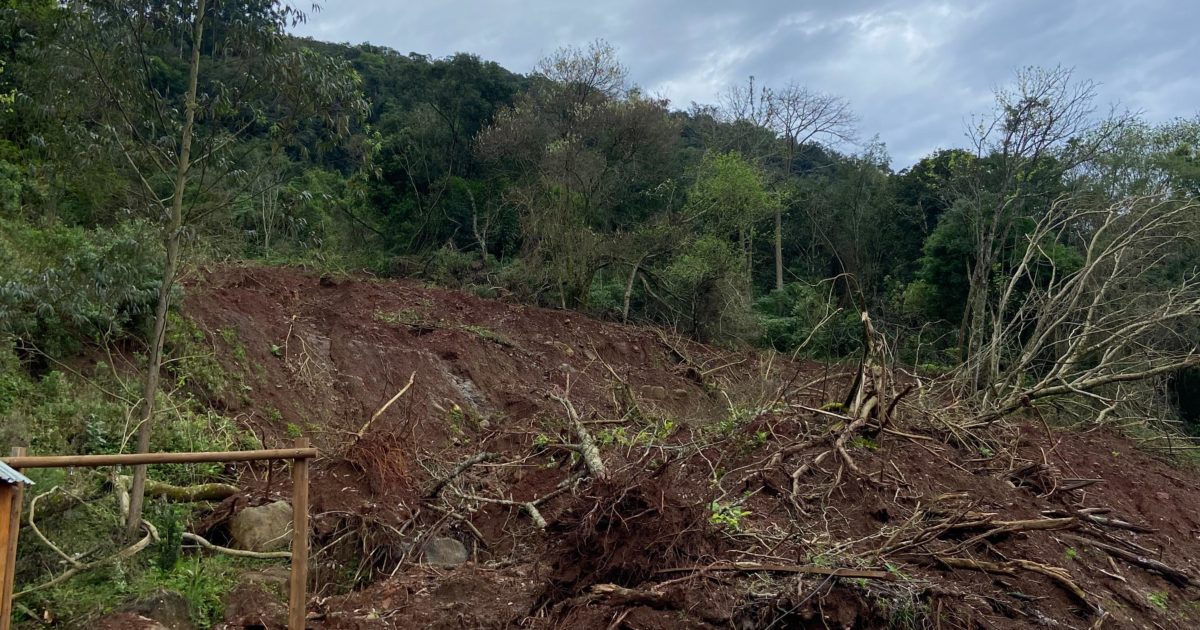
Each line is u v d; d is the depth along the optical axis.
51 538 5.75
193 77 6.50
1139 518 9.10
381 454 8.27
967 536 6.92
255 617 5.44
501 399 14.50
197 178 7.05
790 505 7.17
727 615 5.43
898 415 9.59
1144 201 15.85
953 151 26.56
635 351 19.31
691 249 23.30
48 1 9.60
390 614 5.83
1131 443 13.56
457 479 8.73
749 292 25.33
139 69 6.45
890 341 23.19
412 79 34.44
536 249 22.52
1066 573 6.57
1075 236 22.70
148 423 6.34
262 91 6.70
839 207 36.66
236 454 4.18
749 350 21.94
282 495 7.68
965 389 14.50
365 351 13.59
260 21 6.55
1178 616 7.00
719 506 6.76
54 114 6.43
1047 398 13.16
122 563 5.68
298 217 7.24
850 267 34.38
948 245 24.59
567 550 6.07
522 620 5.77
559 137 27.42
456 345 15.24
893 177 37.41
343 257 21.69
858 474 7.57
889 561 6.26
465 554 7.46
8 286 7.19
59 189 11.70
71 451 7.40
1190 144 23.03
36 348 8.55
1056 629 5.97
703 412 12.91
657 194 28.84
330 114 6.99
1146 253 15.45
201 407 9.76
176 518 6.23
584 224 23.58
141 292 7.76
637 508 6.08
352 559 7.14
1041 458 9.84
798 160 46.25
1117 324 14.60
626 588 5.62
